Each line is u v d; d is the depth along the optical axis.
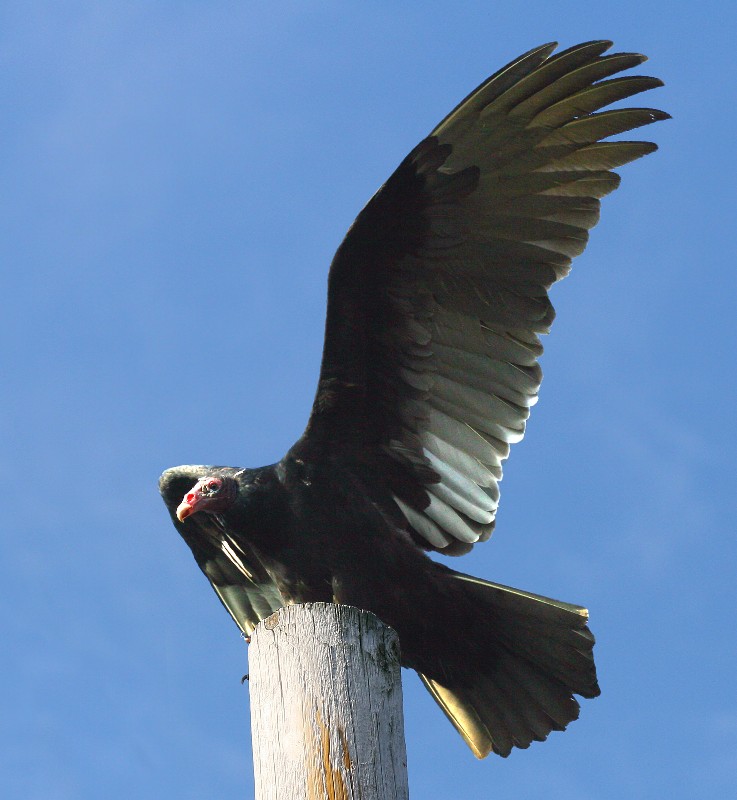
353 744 7.61
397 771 7.64
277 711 7.79
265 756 7.70
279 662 7.93
